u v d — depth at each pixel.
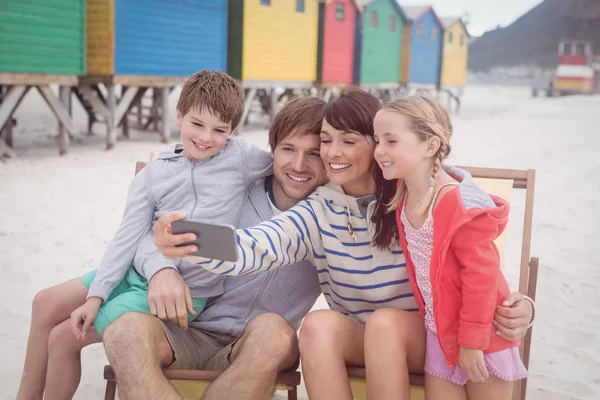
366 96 2.78
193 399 2.92
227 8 16.00
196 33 14.97
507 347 2.59
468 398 2.69
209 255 2.44
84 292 2.99
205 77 2.98
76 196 8.30
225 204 3.04
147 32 13.48
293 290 3.11
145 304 2.84
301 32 18.92
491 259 2.50
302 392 3.79
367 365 2.56
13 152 11.22
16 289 5.17
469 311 2.49
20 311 4.76
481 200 2.53
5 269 5.57
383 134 2.60
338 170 2.80
